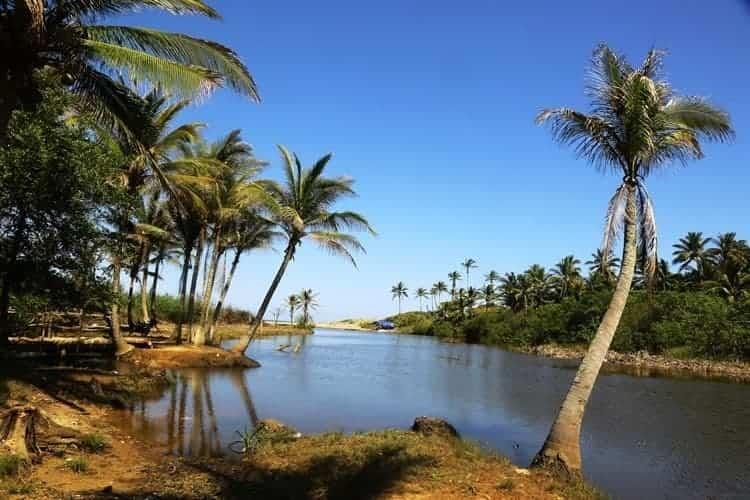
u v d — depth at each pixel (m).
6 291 15.47
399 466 9.23
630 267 10.70
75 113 15.91
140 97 10.38
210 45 9.57
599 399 23.61
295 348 46.53
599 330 10.59
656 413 20.16
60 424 11.34
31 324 21.92
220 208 29.45
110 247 16.83
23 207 14.50
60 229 15.16
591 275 72.69
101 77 9.72
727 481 11.66
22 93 8.19
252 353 41.38
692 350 47.31
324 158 29.61
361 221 29.94
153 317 36.47
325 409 17.89
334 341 69.88
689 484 11.44
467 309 104.44
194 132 23.19
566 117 11.10
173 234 34.22
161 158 22.69
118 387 17.55
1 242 14.77
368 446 10.52
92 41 8.81
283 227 30.66
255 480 9.07
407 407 19.27
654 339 50.44
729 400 24.14
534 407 20.48
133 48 9.34
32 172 14.10
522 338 70.06
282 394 20.59
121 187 16.94
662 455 13.77
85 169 14.79
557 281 86.19
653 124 10.53
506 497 8.30
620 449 14.33
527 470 9.96
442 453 10.16
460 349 63.00
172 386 20.33
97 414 13.70
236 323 79.38
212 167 26.77
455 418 17.77
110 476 8.79
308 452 10.36
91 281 16.41
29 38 7.55
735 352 45.19
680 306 51.34
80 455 9.64
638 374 36.41
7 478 7.78
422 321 120.88
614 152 11.06
